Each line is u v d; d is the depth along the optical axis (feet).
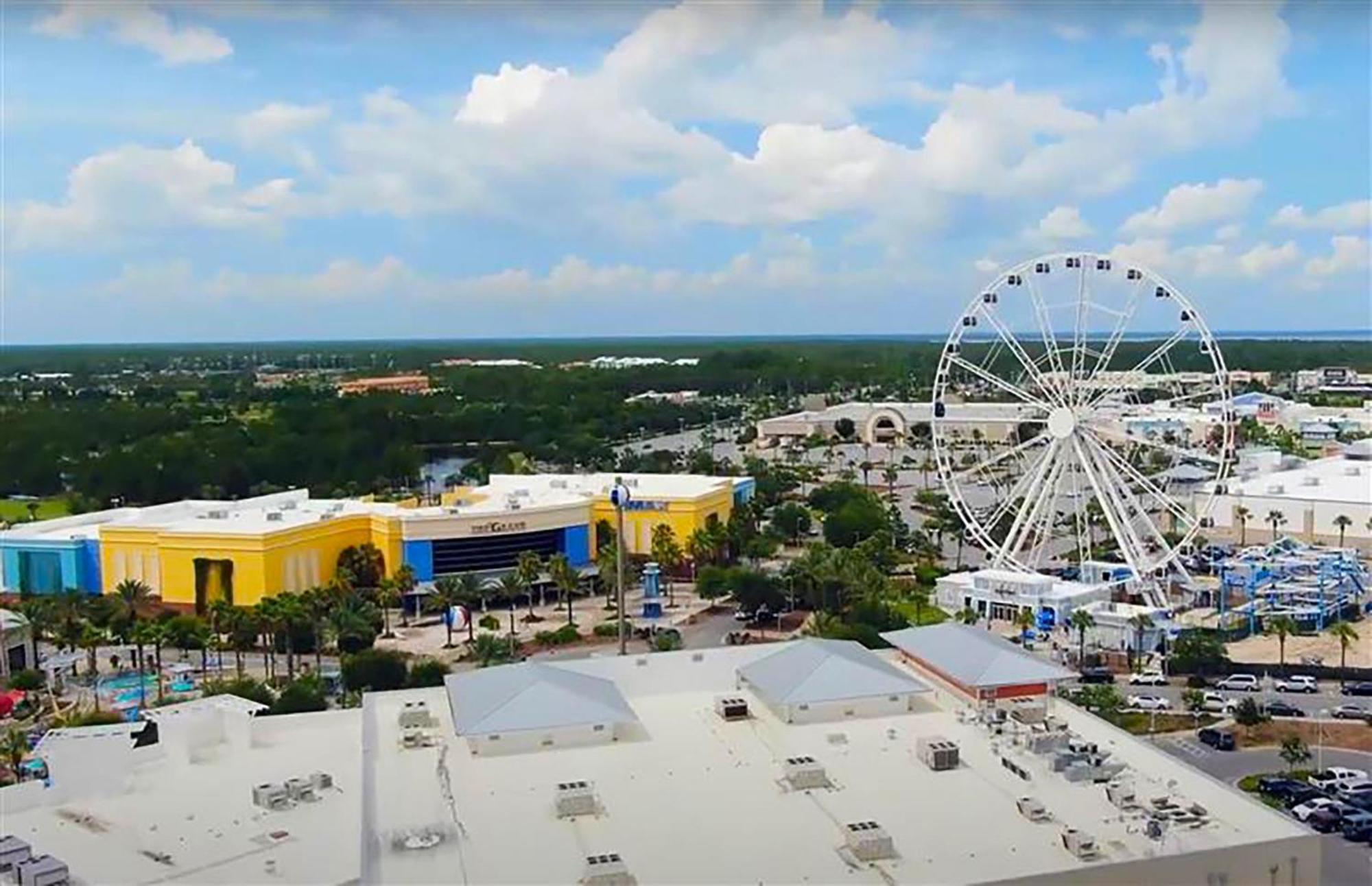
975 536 553.64
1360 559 558.15
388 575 584.81
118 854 192.44
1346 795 309.83
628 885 166.81
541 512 612.29
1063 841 177.47
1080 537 539.70
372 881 169.68
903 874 169.27
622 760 216.33
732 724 235.40
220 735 241.14
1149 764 211.82
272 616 458.09
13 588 594.24
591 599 586.45
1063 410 501.56
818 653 254.27
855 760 214.69
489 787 204.23
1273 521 645.51
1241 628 484.74
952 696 249.96
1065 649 466.29
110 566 578.25
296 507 639.76
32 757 316.40
